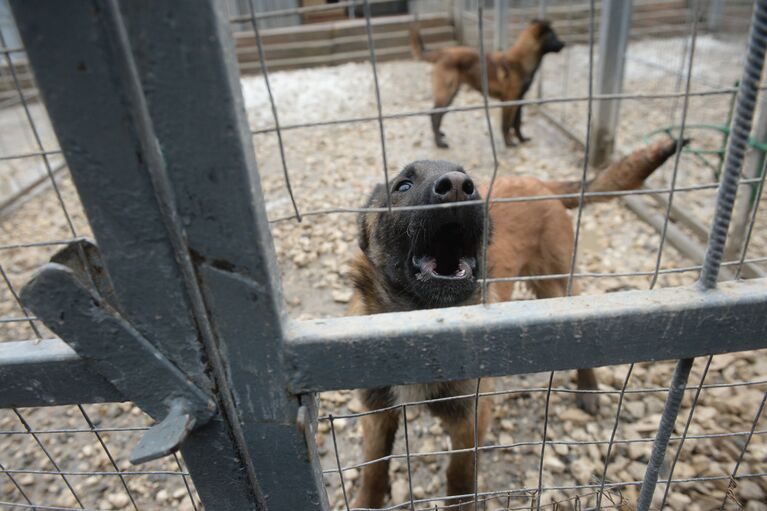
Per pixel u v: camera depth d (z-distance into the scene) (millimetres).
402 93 11148
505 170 7191
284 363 1276
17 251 5977
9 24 6457
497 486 2949
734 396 3285
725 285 1339
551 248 3697
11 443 3477
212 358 1273
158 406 1312
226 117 1019
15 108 9188
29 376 1339
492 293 2904
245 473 1473
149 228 1104
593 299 1328
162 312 1204
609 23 6258
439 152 8039
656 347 1335
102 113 983
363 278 2893
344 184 7102
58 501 3041
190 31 948
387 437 2801
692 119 7957
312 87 11953
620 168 3131
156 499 3006
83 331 1197
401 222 2566
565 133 8281
